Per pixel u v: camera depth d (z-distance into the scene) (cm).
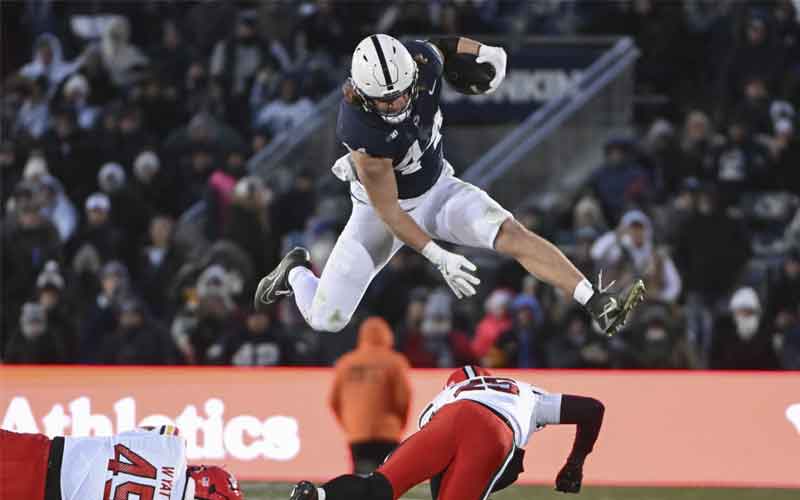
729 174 4109
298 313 3466
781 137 4141
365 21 4675
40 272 3669
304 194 3953
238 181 3962
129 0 4850
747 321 3262
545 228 3900
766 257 4038
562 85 4288
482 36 4328
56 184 4003
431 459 1873
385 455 2631
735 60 4428
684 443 2606
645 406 2622
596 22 4550
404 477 1856
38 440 1806
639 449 2605
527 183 4169
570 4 4716
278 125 4359
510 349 3166
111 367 2675
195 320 3309
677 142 4166
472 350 3228
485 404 1927
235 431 2652
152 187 4034
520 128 4184
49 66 4681
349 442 2639
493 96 4278
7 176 4156
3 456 1784
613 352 3177
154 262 3753
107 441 1811
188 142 4138
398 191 1984
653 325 3155
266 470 2638
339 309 2097
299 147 4294
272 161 4266
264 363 3111
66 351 3312
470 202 1972
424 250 1889
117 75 4550
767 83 4394
